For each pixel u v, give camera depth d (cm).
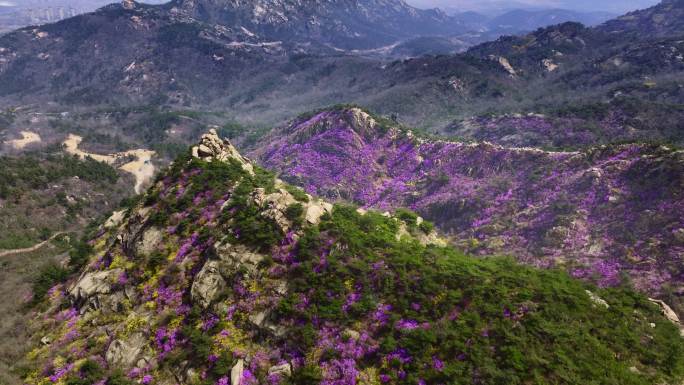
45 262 6259
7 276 5981
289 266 3222
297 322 2839
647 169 6247
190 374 2719
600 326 2705
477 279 2998
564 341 2486
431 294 2912
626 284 4812
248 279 3189
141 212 4478
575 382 2212
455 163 9362
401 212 4753
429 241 4384
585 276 5156
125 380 2772
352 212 4025
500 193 7706
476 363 2345
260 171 5338
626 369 2350
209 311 3117
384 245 3500
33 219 9062
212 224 3881
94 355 3136
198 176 4609
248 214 3719
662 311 3177
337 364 2539
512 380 2234
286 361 2655
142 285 3609
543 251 5950
